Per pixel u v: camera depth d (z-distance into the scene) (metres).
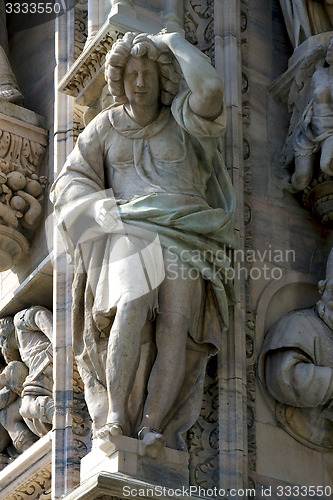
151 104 12.02
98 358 11.64
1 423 13.29
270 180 12.73
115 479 10.91
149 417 11.34
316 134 12.57
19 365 13.33
